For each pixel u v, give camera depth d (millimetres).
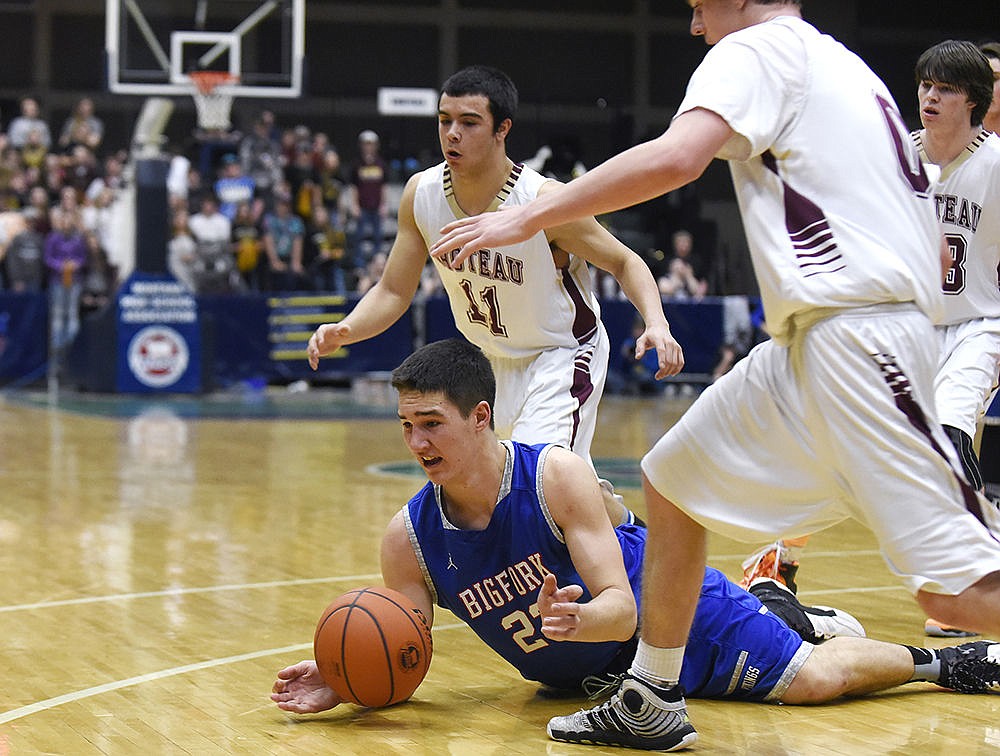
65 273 18406
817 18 25172
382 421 14750
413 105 23250
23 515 7922
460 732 3682
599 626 3445
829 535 7574
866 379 2900
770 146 2973
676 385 18516
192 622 5082
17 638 4812
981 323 5227
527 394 4637
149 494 8898
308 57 25828
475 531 3730
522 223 2867
